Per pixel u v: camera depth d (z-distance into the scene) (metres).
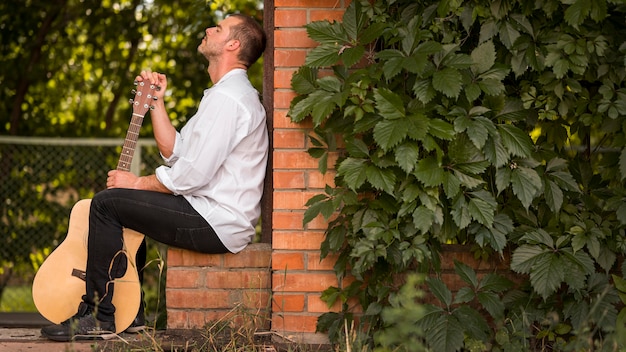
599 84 3.91
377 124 3.58
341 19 4.03
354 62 3.63
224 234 4.03
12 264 7.10
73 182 7.00
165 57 8.66
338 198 3.82
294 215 4.05
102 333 3.97
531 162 3.79
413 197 3.68
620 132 3.80
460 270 3.79
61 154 6.96
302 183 4.05
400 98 3.64
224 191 4.02
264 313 4.13
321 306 4.05
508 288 3.80
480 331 3.67
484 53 3.72
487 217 3.69
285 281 4.05
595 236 3.78
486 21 3.76
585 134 4.11
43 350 3.91
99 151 6.98
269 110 4.33
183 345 3.95
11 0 8.09
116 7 8.53
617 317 3.68
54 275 4.11
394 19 3.87
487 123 3.67
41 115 8.65
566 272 3.68
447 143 3.83
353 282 3.97
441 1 3.70
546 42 3.75
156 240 4.06
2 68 8.21
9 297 7.14
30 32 8.22
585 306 3.75
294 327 4.05
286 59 4.04
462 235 4.12
